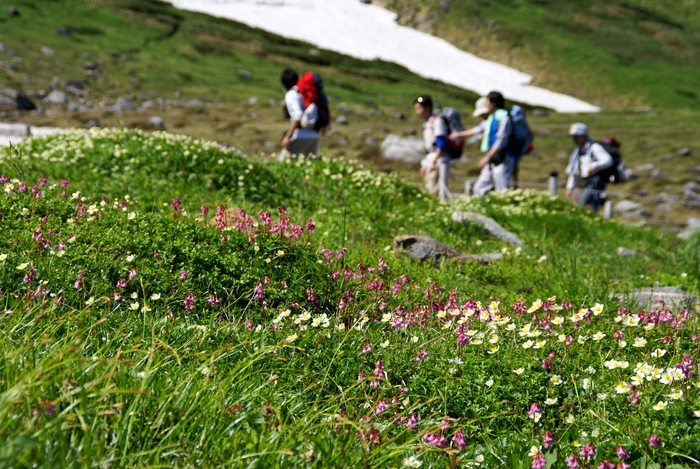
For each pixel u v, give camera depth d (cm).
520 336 505
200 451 320
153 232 645
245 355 454
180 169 1166
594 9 10900
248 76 5438
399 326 529
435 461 374
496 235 1152
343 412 406
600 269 1009
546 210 1503
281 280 614
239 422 351
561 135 4075
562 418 413
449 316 553
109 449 297
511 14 10312
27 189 743
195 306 555
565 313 623
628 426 387
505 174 1588
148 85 4409
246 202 1084
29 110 3384
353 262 760
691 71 8975
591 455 345
